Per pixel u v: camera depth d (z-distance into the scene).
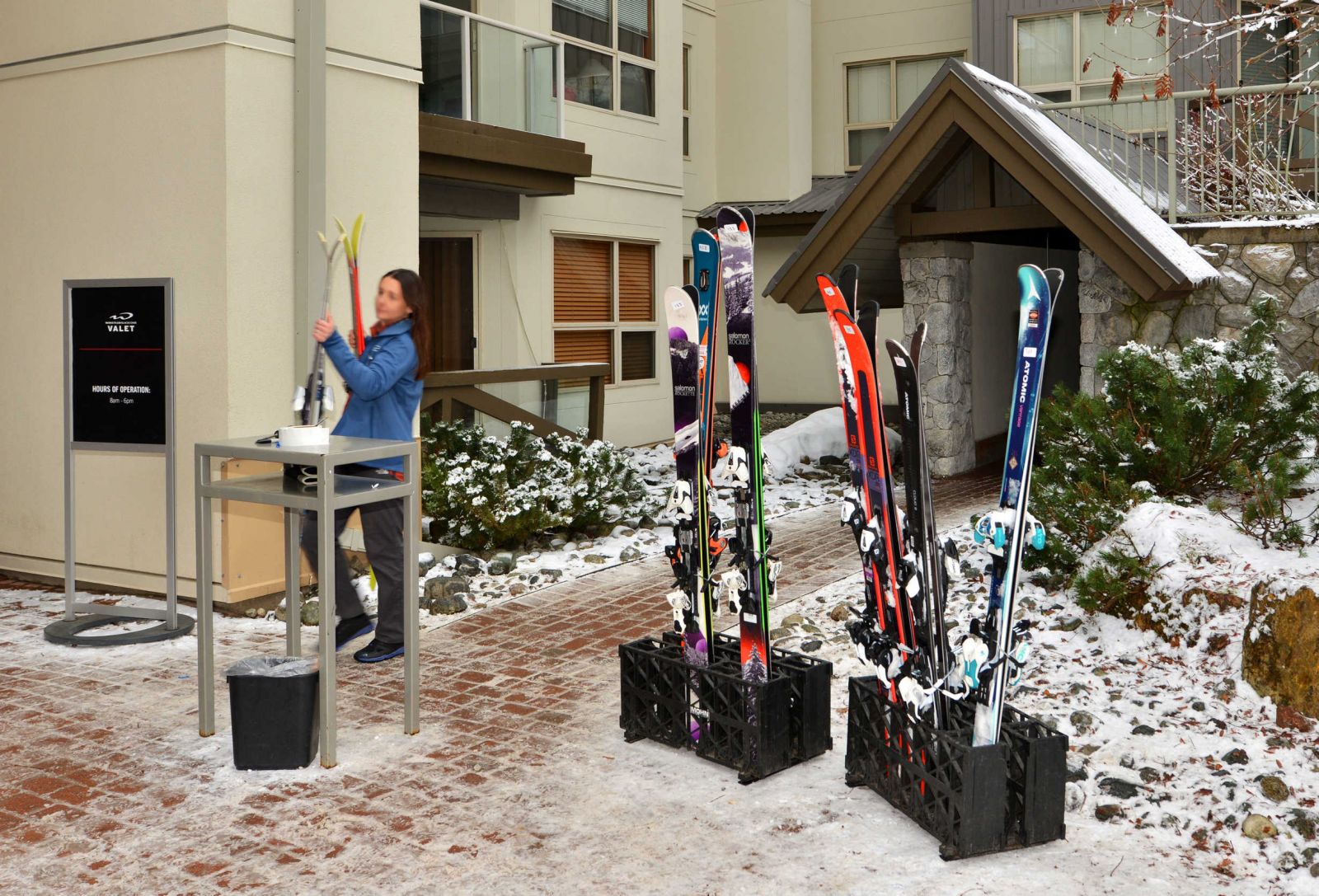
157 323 5.77
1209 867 3.37
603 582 7.12
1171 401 6.04
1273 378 6.14
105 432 5.91
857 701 3.90
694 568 4.22
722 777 4.05
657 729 4.33
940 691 3.62
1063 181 8.56
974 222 9.89
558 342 13.57
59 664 5.45
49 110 6.79
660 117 15.10
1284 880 3.28
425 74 10.90
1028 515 3.53
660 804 3.83
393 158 7.19
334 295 6.73
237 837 3.60
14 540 7.20
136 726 4.61
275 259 6.45
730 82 17.58
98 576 6.86
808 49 17.70
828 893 3.23
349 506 4.28
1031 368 3.43
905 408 3.58
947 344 10.76
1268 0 7.14
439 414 9.08
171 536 5.86
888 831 3.62
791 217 16.86
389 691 5.02
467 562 7.36
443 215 11.68
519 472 8.30
